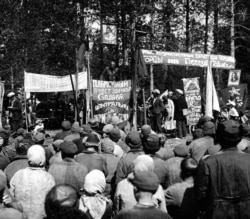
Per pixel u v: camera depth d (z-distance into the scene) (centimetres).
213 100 1745
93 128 1095
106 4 2788
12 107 2033
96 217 500
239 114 2047
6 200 439
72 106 2623
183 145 651
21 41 3059
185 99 1934
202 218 467
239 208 450
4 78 3278
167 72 3566
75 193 351
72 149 618
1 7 3002
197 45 3681
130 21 2741
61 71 3344
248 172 455
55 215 295
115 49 3008
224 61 1958
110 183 718
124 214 382
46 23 3100
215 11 3428
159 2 3170
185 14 3462
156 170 606
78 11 3006
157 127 1992
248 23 4144
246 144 687
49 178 551
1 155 736
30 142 821
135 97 1669
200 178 462
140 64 1698
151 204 387
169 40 3194
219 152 471
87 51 1683
